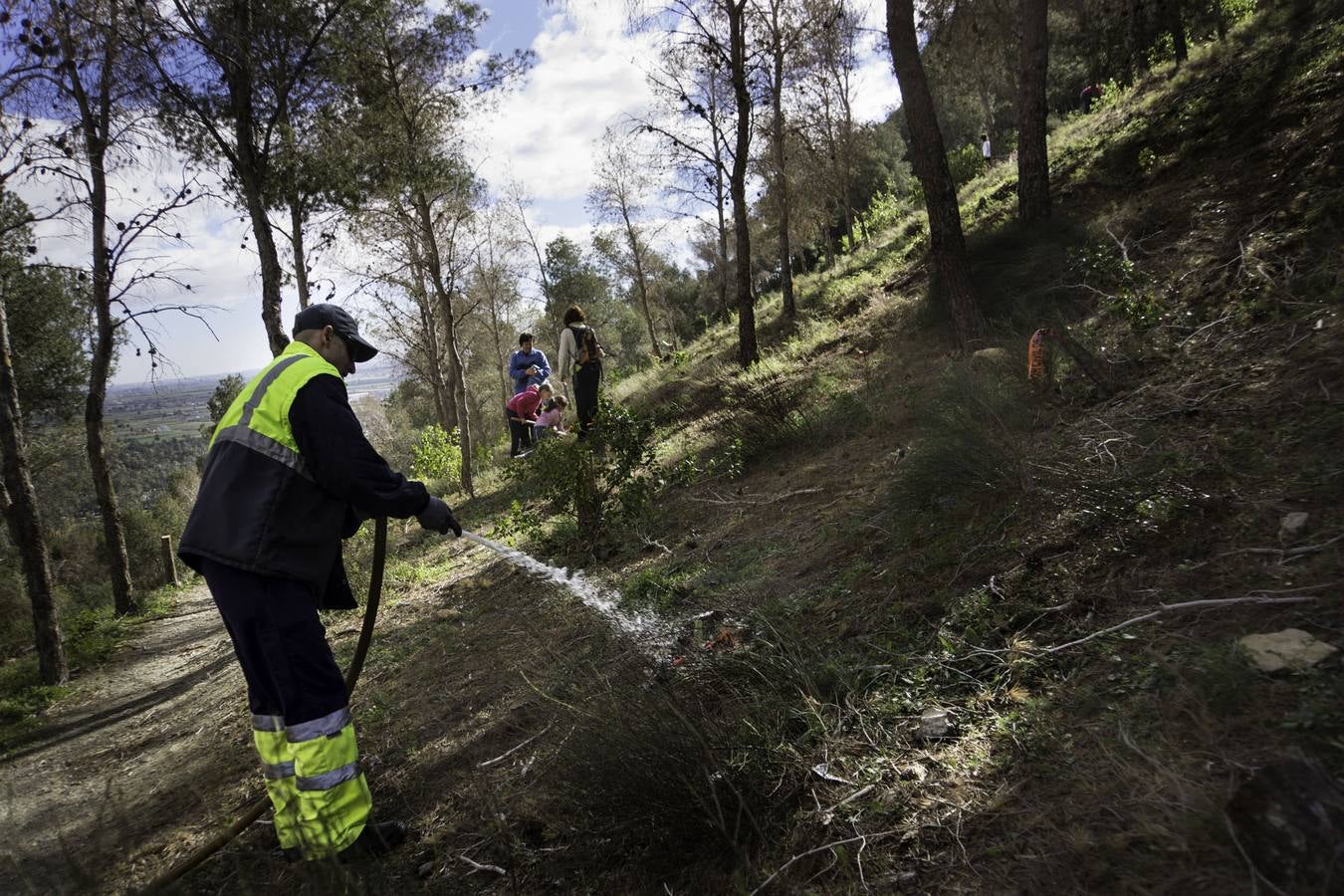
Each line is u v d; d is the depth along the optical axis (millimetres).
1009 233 9328
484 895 2590
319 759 2840
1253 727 1996
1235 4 15375
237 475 2891
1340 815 1544
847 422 6602
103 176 11633
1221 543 2766
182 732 5816
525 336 13648
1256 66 9453
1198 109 9430
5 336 8688
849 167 18156
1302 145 6574
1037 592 2938
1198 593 2584
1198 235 6281
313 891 2414
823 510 4949
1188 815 1802
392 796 3416
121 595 12711
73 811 4613
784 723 2736
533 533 6672
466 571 7770
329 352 3410
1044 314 6379
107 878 3217
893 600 3352
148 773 5035
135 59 9055
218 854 3348
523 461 6605
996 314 7480
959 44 12930
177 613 12383
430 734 3934
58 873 3260
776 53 13070
